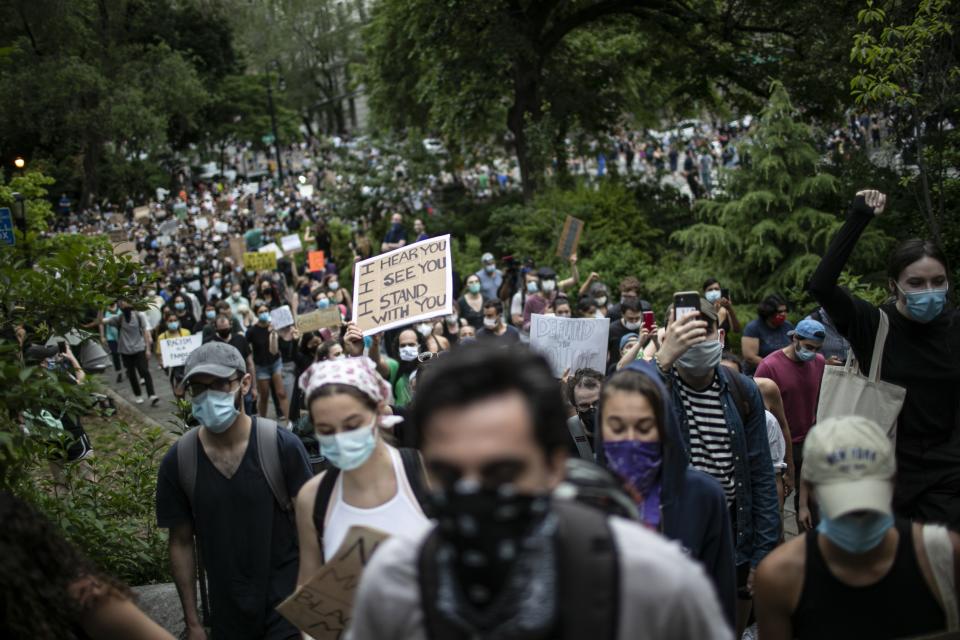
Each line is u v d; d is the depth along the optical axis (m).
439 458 1.65
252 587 4.35
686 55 26.06
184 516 4.47
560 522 1.69
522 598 1.61
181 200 55.97
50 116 45.44
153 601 6.15
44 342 5.66
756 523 4.44
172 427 14.20
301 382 3.76
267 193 56.84
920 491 4.33
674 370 4.38
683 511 3.28
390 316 7.11
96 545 6.56
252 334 13.83
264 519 4.36
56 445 6.58
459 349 1.75
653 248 23.91
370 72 32.41
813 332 6.70
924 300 4.21
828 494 2.64
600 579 1.66
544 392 1.68
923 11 9.98
